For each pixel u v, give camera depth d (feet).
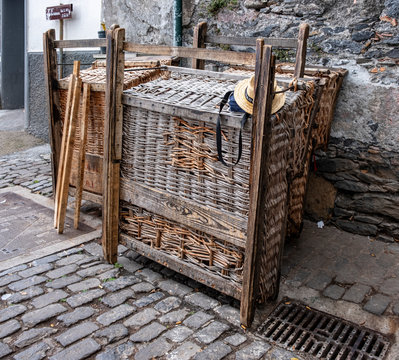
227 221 8.82
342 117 13.58
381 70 12.71
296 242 13.16
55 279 10.33
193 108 8.83
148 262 11.39
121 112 10.25
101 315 9.02
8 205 14.89
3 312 8.94
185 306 9.53
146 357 7.86
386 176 13.15
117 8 18.90
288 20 14.14
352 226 13.87
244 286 8.65
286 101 8.80
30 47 23.97
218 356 7.95
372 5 12.53
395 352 8.45
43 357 7.73
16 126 27.04
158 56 15.69
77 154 13.97
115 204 10.85
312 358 8.13
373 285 10.85
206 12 15.90
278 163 8.64
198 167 9.12
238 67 13.41
